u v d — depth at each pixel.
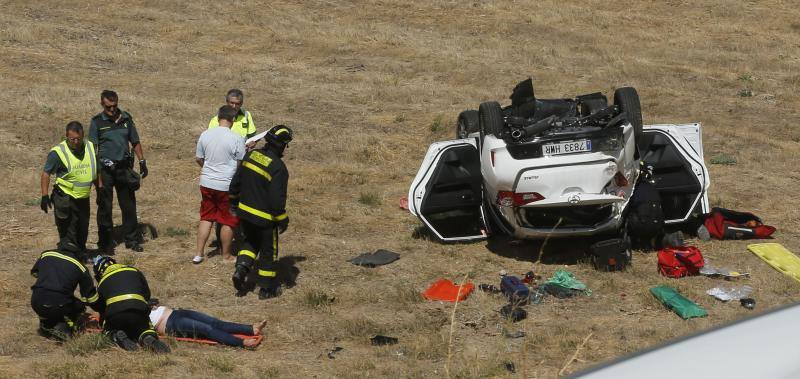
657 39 50.09
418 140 31.03
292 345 14.12
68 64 41.81
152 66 42.66
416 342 13.91
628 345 13.51
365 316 15.20
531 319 14.98
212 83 39.97
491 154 17.25
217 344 14.05
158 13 52.38
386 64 43.84
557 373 12.45
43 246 19.39
